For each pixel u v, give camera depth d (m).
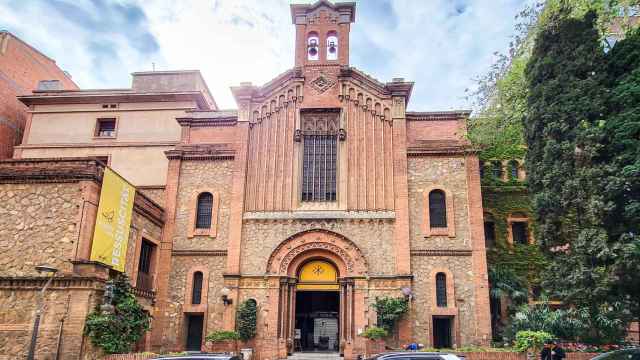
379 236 25.36
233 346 23.22
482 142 26.11
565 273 19.77
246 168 27.06
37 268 15.41
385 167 26.53
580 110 20.36
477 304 24.03
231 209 26.31
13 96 35.47
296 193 26.58
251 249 25.72
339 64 28.59
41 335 18.42
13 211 19.97
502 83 25.47
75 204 19.73
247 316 24.11
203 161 27.92
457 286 24.48
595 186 18.94
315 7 29.84
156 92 32.97
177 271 25.89
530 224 30.25
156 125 32.84
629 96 18.80
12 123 35.03
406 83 27.38
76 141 32.88
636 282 17.67
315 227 25.72
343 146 27.08
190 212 26.94
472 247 24.94
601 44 21.52
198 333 25.23
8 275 19.27
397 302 23.45
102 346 18.41
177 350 24.44
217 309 25.06
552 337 19.55
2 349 18.41
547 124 21.38
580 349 21.08
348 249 25.30
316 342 29.09
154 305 25.20
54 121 33.44
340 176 26.59
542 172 21.30
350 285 24.77
